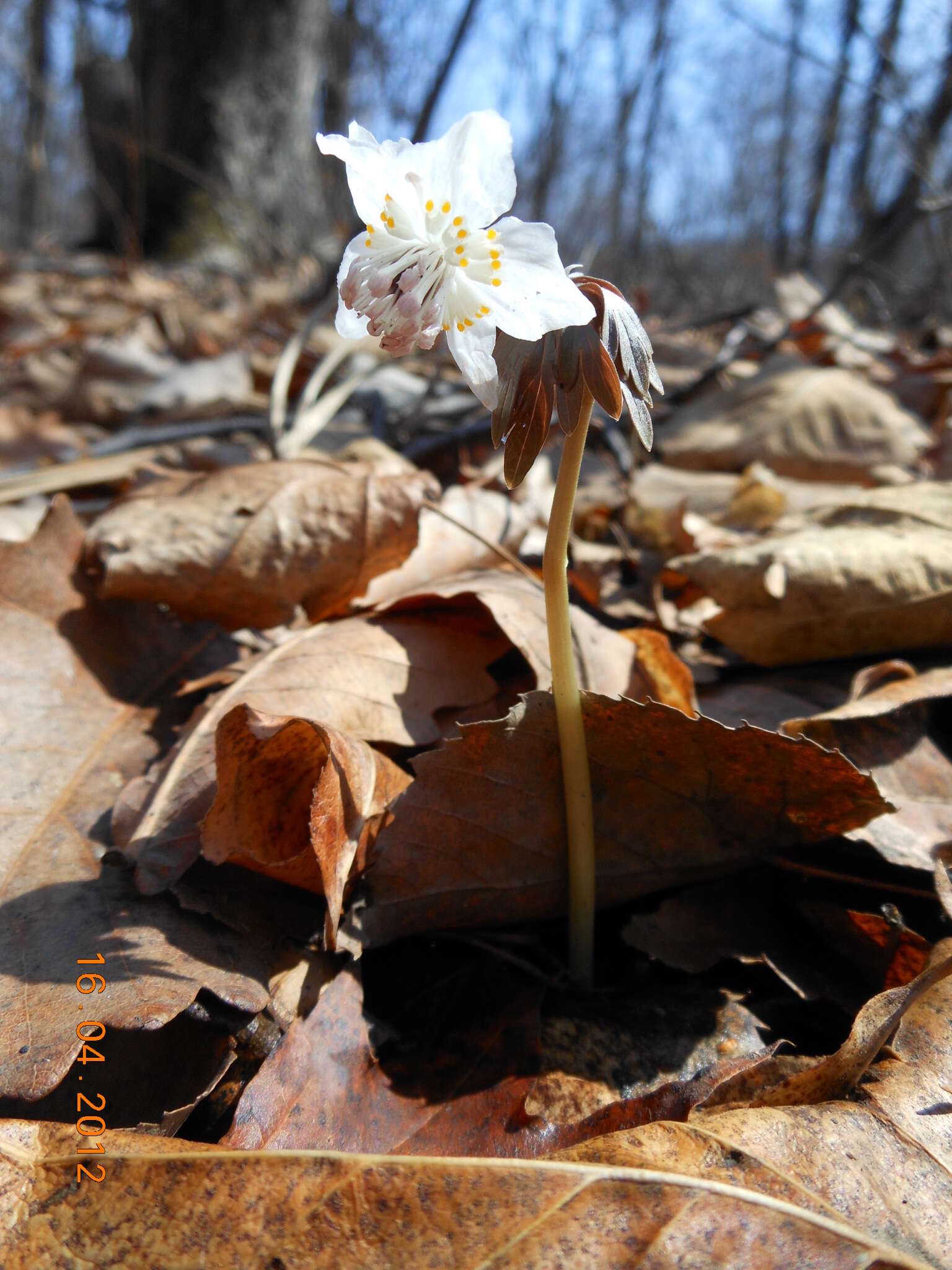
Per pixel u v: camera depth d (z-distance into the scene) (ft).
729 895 0.36
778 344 1.13
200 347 1.24
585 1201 0.23
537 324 0.26
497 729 0.33
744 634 0.48
